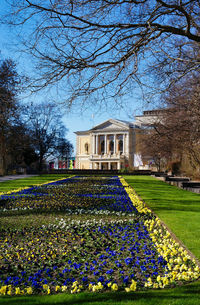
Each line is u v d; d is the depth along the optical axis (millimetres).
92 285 4301
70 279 4516
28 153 68688
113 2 6148
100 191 19031
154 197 16125
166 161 55938
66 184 25375
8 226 8281
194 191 20469
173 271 4500
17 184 25469
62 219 9023
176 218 9406
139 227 8148
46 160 77750
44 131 67125
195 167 32438
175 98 13438
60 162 82500
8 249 6070
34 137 62969
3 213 10570
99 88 6719
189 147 25266
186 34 6387
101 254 5723
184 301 3744
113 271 4934
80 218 9555
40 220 9188
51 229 7867
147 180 34344
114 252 5758
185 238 6797
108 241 6625
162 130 18438
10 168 63969
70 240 6785
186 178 33000
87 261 5359
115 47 6734
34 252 5777
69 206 12227
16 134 37625
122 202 13469
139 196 16656
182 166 40156
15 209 11438
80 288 4250
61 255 5711
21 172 58094
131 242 6539
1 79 9875
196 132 15367
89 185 24156
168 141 23344
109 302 3727
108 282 4395
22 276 4672
